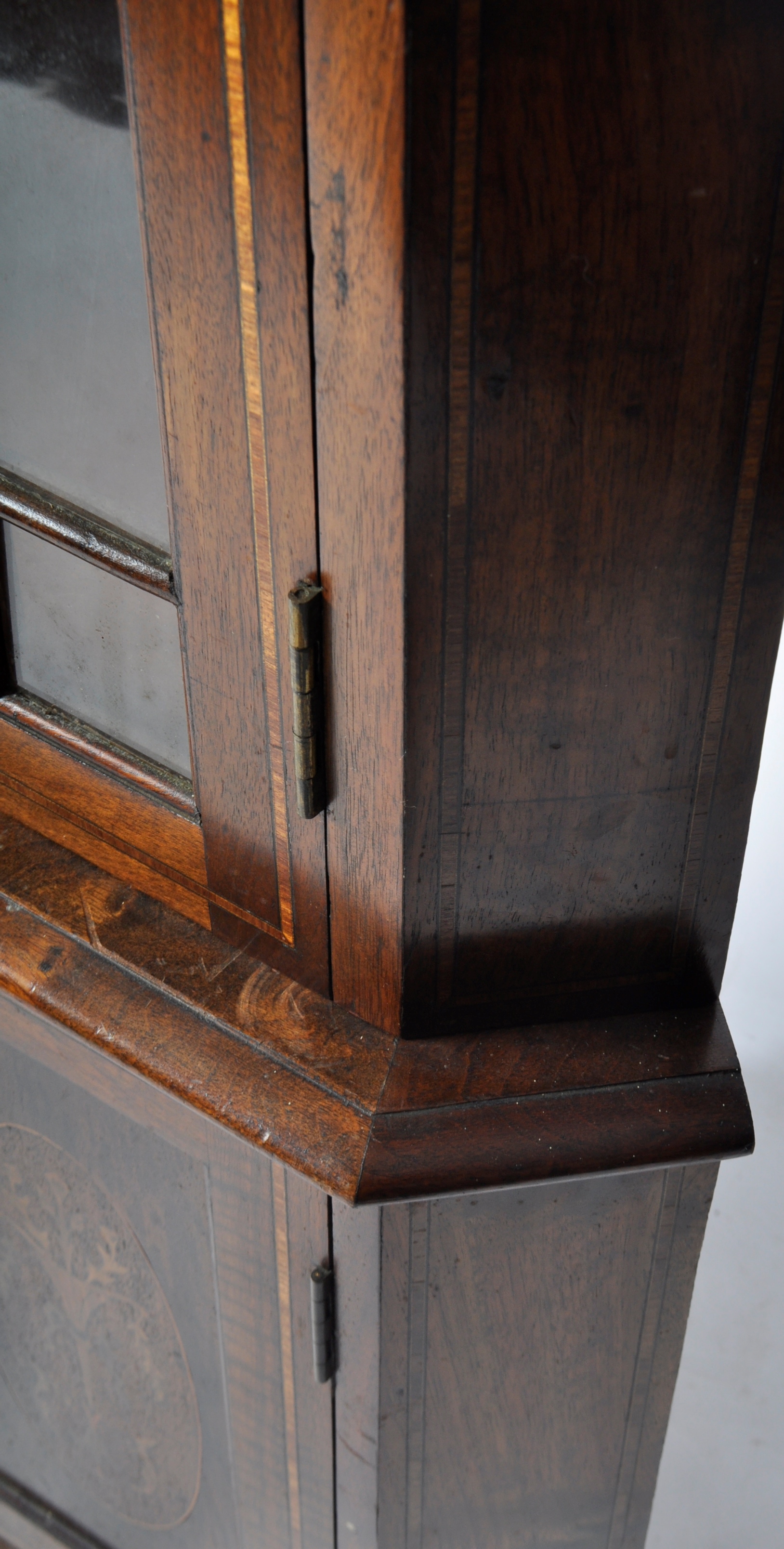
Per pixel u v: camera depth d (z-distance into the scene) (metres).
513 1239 0.74
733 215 0.47
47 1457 1.19
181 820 0.72
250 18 0.44
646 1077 0.67
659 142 0.45
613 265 0.47
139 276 0.55
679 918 0.67
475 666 0.55
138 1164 0.85
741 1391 1.35
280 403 0.52
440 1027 0.68
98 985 0.75
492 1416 0.84
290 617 0.56
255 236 0.48
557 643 0.56
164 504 0.61
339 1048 0.69
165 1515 1.11
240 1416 0.93
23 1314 1.07
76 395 0.62
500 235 0.45
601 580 0.55
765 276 0.49
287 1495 0.95
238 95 0.46
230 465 0.56
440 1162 0.65
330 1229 0.74
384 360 0.47
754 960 1.19
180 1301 0.91
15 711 0.79
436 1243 0.73
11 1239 1.03
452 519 0.51
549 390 0.49
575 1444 0.89
